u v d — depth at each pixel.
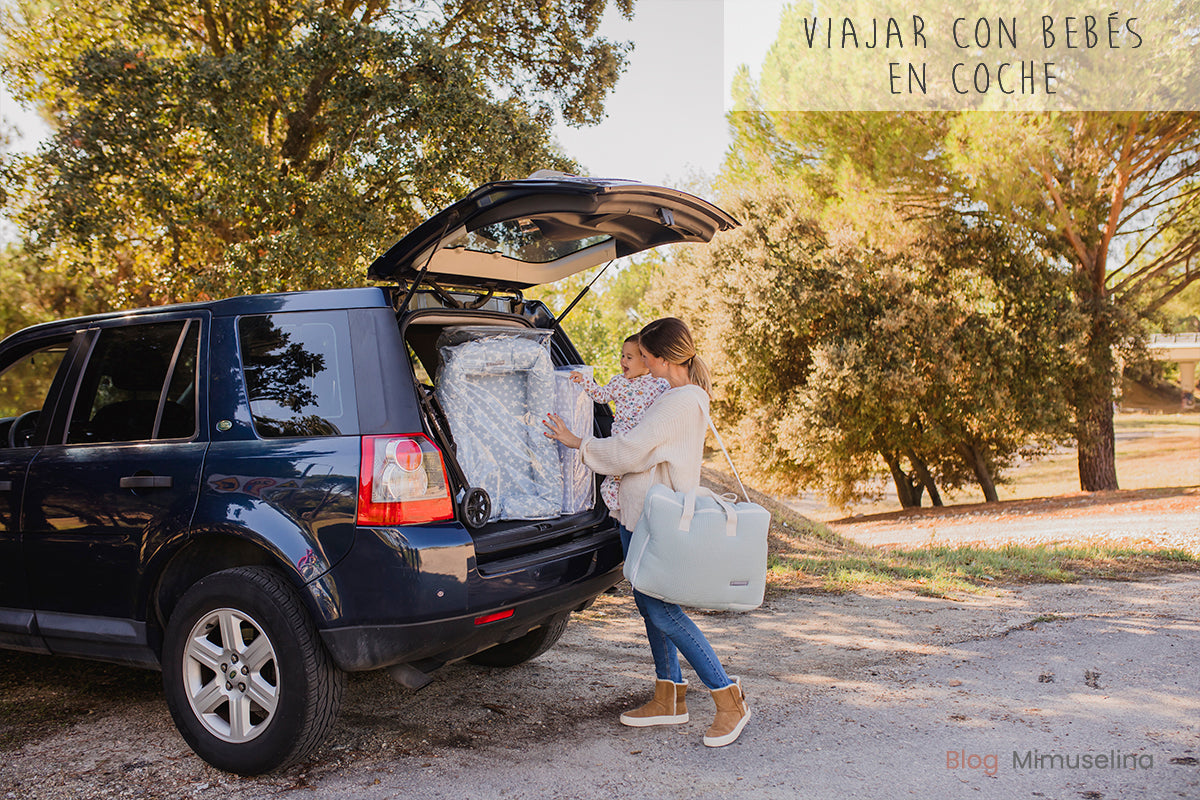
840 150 17.47
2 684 4.00
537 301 4.37
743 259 18.92
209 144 10.23
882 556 8.66
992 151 15.30
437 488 2.93
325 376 3.04
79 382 3.56
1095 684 3.92
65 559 3.36
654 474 3.30
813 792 2.79
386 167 9.74
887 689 3.90
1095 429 18.45
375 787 2.87
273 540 2.88
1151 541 9.48
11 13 12.48
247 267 9.46
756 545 3.09
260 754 2.87
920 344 17.03
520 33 12.90
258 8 11.23
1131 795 2.73
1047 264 17.41
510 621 3.05
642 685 4.00
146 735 3.36
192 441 3.18
